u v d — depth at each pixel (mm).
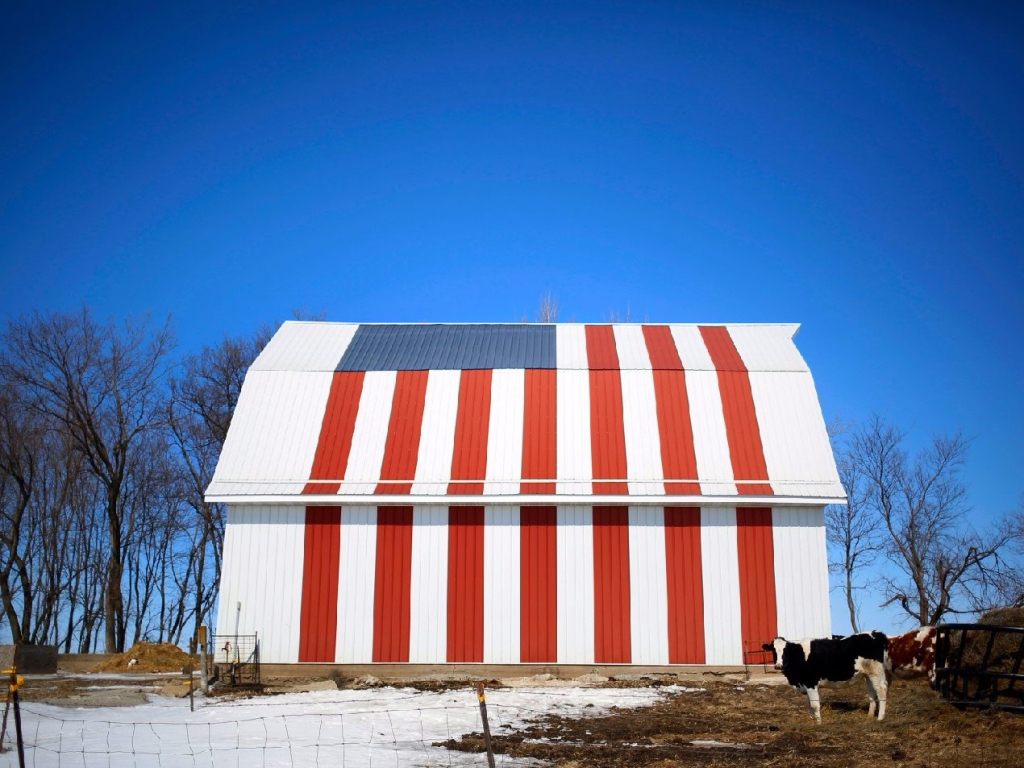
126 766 14875
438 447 32062
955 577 42062
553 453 31719
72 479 54969
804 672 18953
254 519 31031
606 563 30297
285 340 37469
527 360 35188
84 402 49219
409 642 29906
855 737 17297
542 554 30422
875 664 18703
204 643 26734
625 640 29719
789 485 30766
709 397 33375
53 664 32719
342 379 34375
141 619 59094
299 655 29938
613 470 31172
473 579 30281
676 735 18453
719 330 38281
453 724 19859
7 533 55844
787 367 34531
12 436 47906
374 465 31594
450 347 36812
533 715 21297
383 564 30484
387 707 22453
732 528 30547
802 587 30109
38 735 17766
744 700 23750
